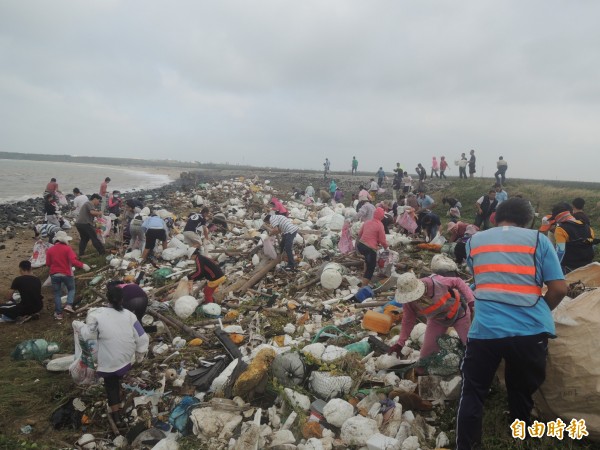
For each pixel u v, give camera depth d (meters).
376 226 8.41
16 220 20.05
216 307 7.42
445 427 3.99
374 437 3.82
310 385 4.74
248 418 4.44
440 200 23.20
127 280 9.63
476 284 3.37
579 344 3.62
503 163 22.89
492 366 3.21
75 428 4.65
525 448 3.53
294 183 38.94
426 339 4.56
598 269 5.16
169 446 4.09
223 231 14.23
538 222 16.25
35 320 7.97
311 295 8.35
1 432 4.51
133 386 5.20
